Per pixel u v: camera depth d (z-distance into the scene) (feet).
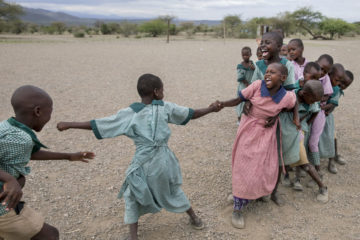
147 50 84.89
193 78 42.73
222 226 11.84
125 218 10.30
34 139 8.00
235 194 11.86
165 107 10.13
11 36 156.76
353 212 12.73
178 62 59.72
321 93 12.03
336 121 24.11
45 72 45.14
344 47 100.58
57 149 18.39
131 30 198.90
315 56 69.72
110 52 77.51
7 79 38.88
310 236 11.33
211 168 16.26
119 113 9.66
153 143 9.81
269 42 11.95
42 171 15.66
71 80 39.58
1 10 179.93
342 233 11.48
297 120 11.77
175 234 11.35
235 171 12.01
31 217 8.04
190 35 197.26
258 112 11.60
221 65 56.39
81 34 164.86
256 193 11.71
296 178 14.29
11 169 7.60
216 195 13.83
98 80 39.93
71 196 13.56
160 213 12.53
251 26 180.86
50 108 8.23
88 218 12.15
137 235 10.89
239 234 11.44
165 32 199.00
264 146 11.57
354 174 15.78
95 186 14.40
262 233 11.54
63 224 11.78
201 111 10.88
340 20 185.68
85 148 18.66
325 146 15.29
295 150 12.25
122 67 51.90
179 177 10.77
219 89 35.65
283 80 10.93
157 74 45.39
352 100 30.76
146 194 9.76
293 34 223.30
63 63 55.47
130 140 20.02
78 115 24.86
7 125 7.57
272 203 13.39
